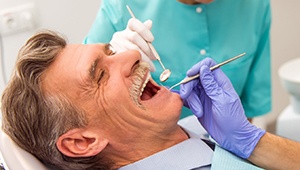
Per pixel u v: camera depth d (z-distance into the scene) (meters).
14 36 1.87
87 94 0.98
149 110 1.01
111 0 1.37
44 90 0.97
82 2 1.91
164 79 1.16
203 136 1.18
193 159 1.03
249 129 1.06
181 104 1.04
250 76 1.50
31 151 1.00
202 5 1.33
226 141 1.07
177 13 1.35
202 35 1.36
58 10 1.89
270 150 1.07
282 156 1.07
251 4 1.38
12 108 0.97
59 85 0.97
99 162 1.03
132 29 1.14
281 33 2.31
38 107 0.96
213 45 1.38
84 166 1.01
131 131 1.01
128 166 1.02
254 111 1.54
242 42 1.40
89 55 1.00
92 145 0.99
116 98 0.98
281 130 2.12
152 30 1.36
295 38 2.34
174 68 1.38
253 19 1.40
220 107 1.05
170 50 1.37
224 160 1.03
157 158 1.02
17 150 0.98
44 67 0.98
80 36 1.97
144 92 1.09
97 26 1.38
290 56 2.38
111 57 1.02
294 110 2.12
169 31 1.36
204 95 1.10
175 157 1.03
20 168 0.96
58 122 0.96
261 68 1.50
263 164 1.08
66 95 0.97
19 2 1.83
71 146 0.98
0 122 1.06
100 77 1.00
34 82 0.96
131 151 1.03
